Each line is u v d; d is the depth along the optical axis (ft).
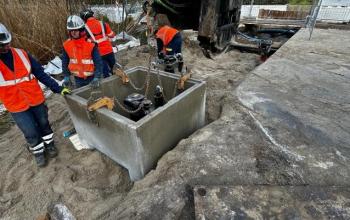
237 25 26.23
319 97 11.25
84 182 8.46
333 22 29.71
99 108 7.94
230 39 25.44
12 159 10.04
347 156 7.44
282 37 27.94
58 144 10.67
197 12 21.24
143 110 9.20
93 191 7.96
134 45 25.26
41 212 7.53
